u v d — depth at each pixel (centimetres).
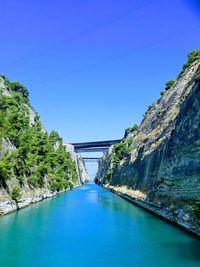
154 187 5141
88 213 4950
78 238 3191
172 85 7819
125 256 2552
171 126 5375
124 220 4178
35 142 7588
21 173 5884
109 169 14550
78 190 12256
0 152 5006
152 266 2300
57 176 9400
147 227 3606
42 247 2861
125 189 8581
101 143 18400
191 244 2806
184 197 3494
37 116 9994
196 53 7069
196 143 3547
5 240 3117
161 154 5350
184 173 3706
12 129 5938
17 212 4916
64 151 12862
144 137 8538
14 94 8431
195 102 3906
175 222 3531
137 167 7756
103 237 3212
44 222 4078
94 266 2330
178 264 2320
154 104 9538
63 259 2505
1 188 4744
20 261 2466
